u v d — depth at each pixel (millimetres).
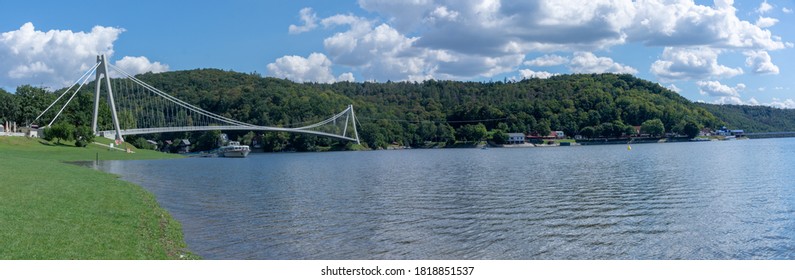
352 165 79250
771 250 20359
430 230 23672
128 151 99188
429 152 151375
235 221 25672
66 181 33438
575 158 88938
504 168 63500
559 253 19953
